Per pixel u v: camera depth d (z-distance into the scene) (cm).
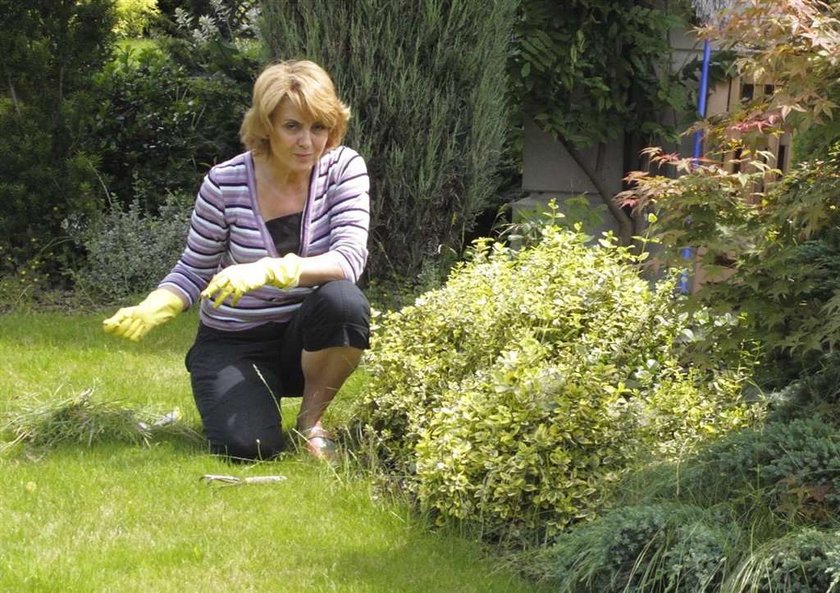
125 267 812
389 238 734
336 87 709
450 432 416
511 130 861
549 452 401
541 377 415
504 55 746
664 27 808
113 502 413
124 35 1184
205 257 489
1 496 415
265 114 459
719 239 416
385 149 720
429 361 477
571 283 498
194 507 411
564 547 363
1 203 812
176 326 718
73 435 484
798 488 346
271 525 397
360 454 467
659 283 512
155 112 897
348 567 366
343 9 706
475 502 400
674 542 341
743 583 315
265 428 469
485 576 365
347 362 475
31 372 590
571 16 816
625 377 470
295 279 452
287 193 482
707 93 826
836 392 424
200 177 899
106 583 344
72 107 818
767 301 418
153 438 491
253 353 493
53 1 814
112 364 615
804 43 389
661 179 434
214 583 348
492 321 480
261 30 747
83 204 815
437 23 707
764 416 440
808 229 393
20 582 340
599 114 835
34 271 811
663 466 392
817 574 318
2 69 806
